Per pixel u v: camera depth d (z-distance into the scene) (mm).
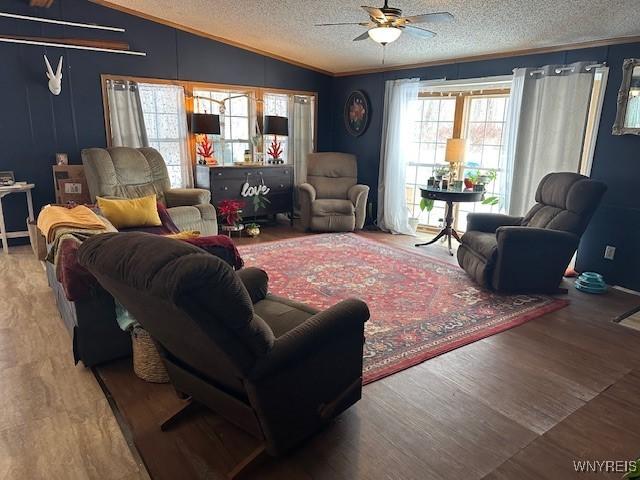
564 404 2252
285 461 1836
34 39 4602
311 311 2178
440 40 4617
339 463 1828
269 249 4949
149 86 5352
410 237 5727
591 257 4254
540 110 4434
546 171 4457
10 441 1923
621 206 4016
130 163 4789
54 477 1738
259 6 4340
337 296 3594
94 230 2688
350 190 6066
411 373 2500
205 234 4863
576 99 4145
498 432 2031
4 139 4707
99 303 2406
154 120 5477
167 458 1854
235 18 4828
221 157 6094
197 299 1270
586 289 3859
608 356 2748
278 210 6238
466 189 4953
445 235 5363
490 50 4785
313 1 4027
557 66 4262
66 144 5008
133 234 1543
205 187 5664
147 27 5195
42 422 2049
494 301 3566
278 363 1572
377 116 6309
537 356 2727
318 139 6988
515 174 4680
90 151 4590
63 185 4695
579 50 4195
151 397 2252
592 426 2088
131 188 4770
